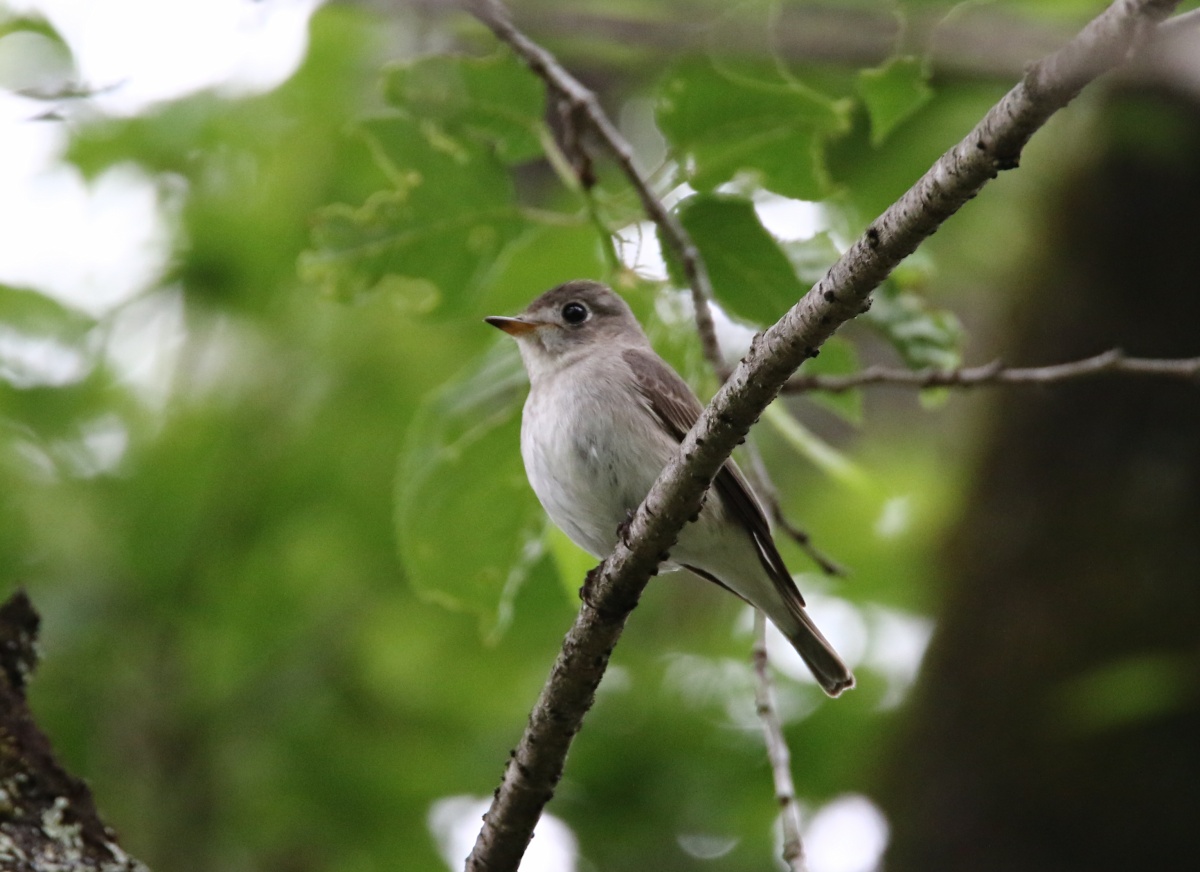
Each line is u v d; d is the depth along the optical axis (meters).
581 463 8.25
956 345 8.50
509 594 8.74
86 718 11.55
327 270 8.39
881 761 12.81
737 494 8.25
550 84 7.91
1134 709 11.22
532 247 9.55
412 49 12.66
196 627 11.93
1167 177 12.57
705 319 7.56
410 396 12.61
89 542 12.05
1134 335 12.70
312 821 12.03
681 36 9.19
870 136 8.58
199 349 12.91
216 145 13.04
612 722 12.74
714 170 7.98
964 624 12.73
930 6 7.56
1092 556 12.40
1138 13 4.36
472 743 12.48
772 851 12.68
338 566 12.37
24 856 6.11
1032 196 13.34
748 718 12.94
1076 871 11.91
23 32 11.70
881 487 10.80
